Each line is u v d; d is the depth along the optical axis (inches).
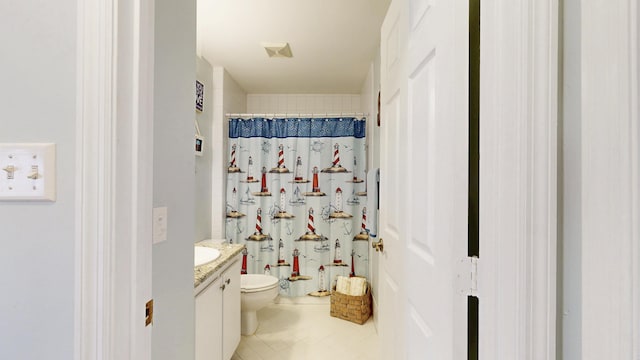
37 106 24.5
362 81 127.6
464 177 27.8
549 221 21.1
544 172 21.2
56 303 24.5
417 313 38.4
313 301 118.3
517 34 22.4
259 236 117.6
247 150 118.8
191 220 44.9
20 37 24.6
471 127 31.0
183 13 41.9
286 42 93.7
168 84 38.3
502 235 23.8
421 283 36.6
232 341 77.4
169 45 38.4
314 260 118.1
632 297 15.7
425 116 35.8
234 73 119.1
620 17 16.1
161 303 37.1
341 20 81.5
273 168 118.6
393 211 51.4
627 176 15.9
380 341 60.8
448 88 29.0
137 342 25.9
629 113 15.8
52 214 24.5
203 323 59.4
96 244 23.8
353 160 117.5
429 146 34.5
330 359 82.0
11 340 24.7
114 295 24.2
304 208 119.1
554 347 21.0
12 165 24.4
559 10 21.1
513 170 22.7
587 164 17.9
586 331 17.8
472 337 29.5
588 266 17.8
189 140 44.1
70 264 24.4
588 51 17.8
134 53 25.3
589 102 17.8
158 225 36.0
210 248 80.7
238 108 132.5
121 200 24.6
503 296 23.6
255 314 97.1
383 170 59.5
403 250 44.2
